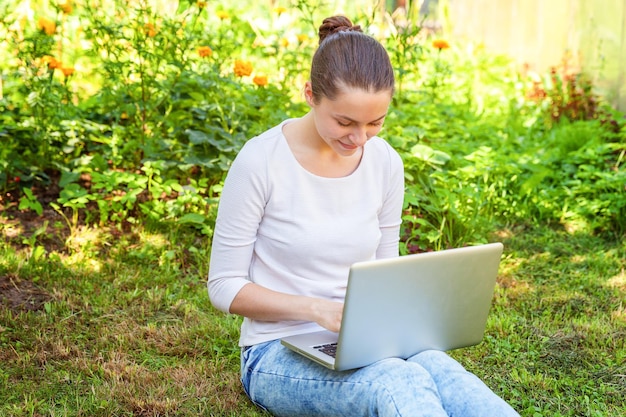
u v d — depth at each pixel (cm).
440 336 246
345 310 219
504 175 545
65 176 469
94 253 426
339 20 254
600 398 313
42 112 505
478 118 666
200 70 560
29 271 398
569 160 570
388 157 265
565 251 472
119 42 608
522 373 329
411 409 214
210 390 307
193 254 436
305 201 249
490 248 243
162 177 496
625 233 497
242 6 988
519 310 397
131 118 543
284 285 253
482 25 1046
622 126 615
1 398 297
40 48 506
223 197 250
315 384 236
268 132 253
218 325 360
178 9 529
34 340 341
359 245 254
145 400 297
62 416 284
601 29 707
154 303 381
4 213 462
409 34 591
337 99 228
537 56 877
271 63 725
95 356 333
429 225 461
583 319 382
